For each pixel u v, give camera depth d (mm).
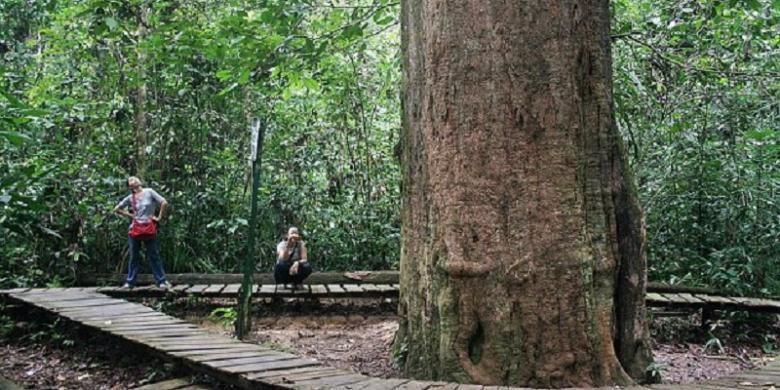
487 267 4828
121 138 11367
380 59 12141
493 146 4883
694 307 8172
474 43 4965
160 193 11297
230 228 11047
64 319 6781
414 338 5277
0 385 4957
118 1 8531
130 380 5629
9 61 11711
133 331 5945
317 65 10086
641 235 5184
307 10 8094
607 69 5199
